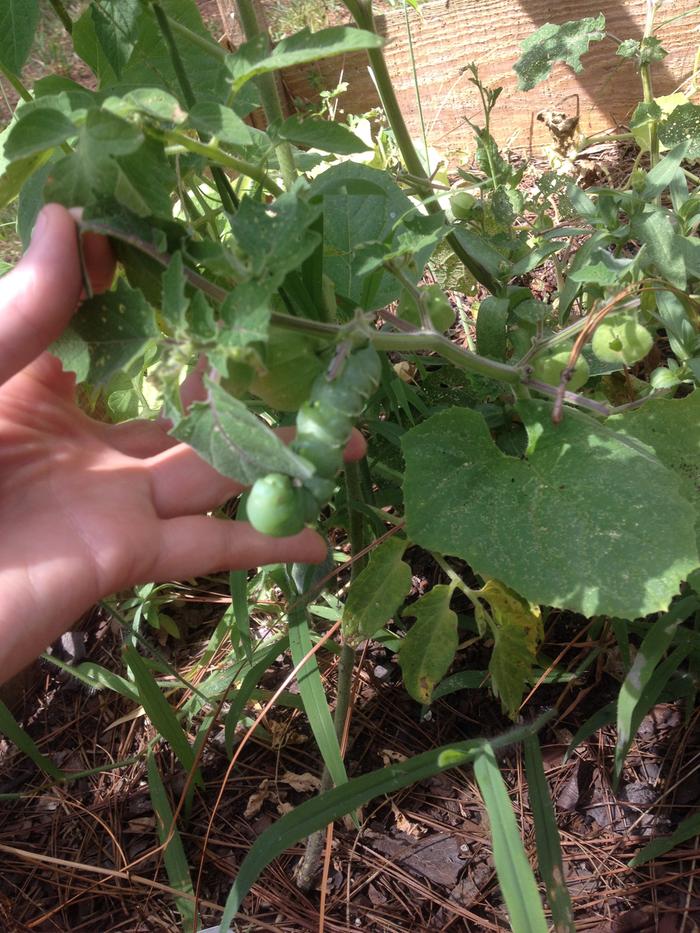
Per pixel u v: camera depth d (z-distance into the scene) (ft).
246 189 1.96
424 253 1.42
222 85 0.99
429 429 1.22
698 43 2.44
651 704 1.39
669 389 1.47
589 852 1.50
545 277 2.25
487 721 1.70
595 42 2.50
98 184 0.90
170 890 1.49
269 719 1.78
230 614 1.81
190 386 1.29
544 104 2.64
